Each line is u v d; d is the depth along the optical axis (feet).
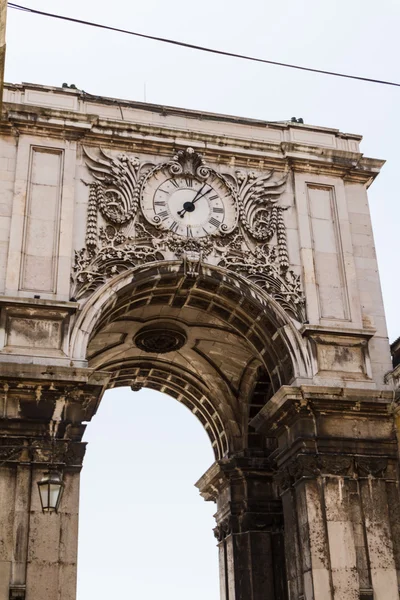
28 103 47.57
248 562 51.75
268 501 53.42
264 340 47.75
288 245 48.47
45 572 36.81
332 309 47.24
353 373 45.37
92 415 41.52
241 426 55.77
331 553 40.29
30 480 38.37
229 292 46.75
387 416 44.19
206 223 47.65
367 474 42.60
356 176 52.06
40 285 43.34
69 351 41.75
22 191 45.24
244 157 50.01
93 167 47.29
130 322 52.34
